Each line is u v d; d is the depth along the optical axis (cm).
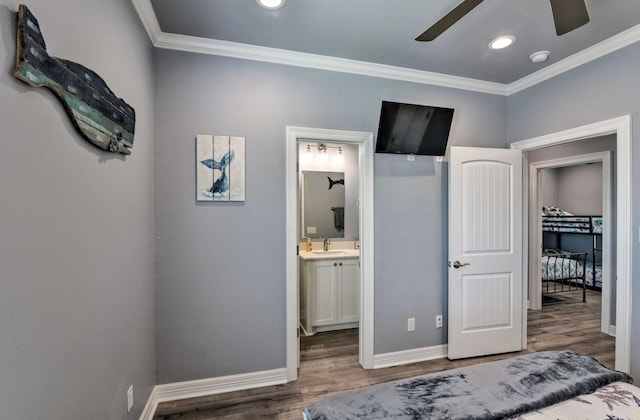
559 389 127
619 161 220
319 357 288
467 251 282
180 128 222
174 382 222
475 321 285
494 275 290
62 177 103
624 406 118
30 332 87
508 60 254
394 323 275
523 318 302
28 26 82
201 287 227
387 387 137
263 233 239
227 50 230
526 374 141
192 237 225
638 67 210
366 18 199
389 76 270
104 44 136
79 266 114
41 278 92
